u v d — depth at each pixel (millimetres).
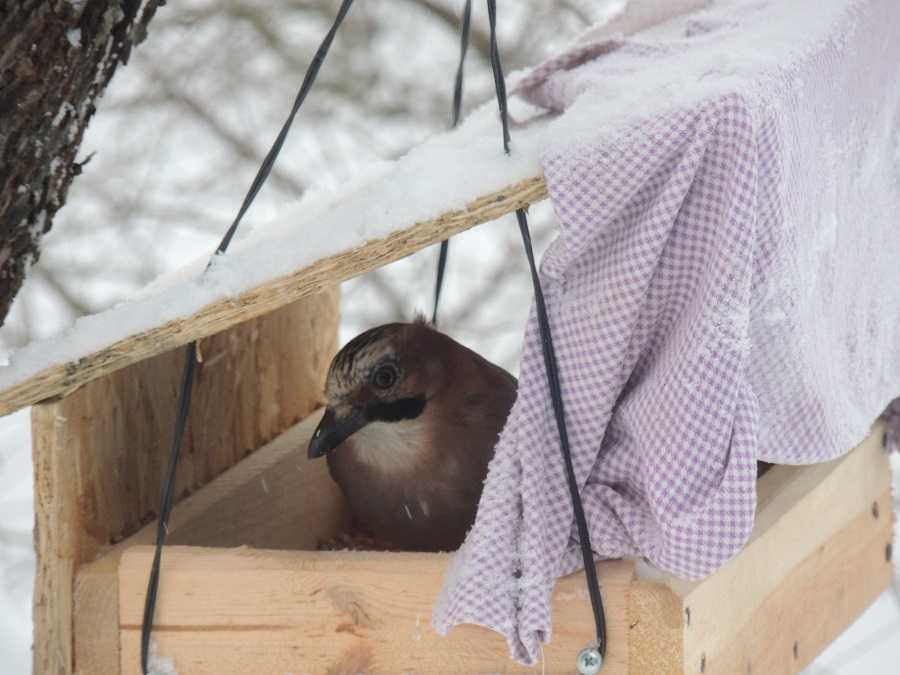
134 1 6020
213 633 5848
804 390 5531
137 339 5402
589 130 5156
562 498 5422
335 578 5758
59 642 5914
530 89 6648
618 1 12742
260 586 5809
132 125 12555
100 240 12344
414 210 5199
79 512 5996
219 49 12516
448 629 5352
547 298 5410
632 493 5453
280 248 5367
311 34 12641
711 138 4988
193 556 5910
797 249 5391
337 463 7676
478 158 5402
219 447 7523
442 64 12688
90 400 6086
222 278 5359
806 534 6727
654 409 5172
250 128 12688
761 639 6223
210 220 12516
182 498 7086
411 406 7488
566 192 5117
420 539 7805
